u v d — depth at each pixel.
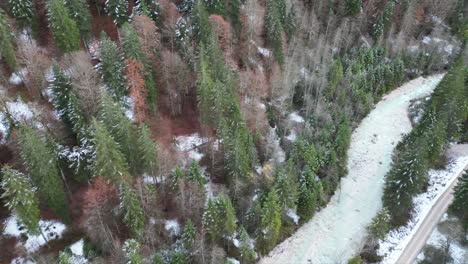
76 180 57.28
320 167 67.38
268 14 78.38
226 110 59.94
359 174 72.75
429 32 101.62
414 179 59.12
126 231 53.56
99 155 48.00
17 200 46.72
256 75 69.94
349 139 73.75
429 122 70.50
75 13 68.19
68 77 59.31
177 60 65.25
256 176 62.75
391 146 78.38
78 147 56.62
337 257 59.84
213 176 62.88
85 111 56.53
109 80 61.94
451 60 97.38
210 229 52.72
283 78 73.88
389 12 92.06
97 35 75.75
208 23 69.94
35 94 65.00
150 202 53.88
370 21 95.94
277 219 55.72
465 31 96.75
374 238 58.84
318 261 59.31
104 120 52.69
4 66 67.56
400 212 63.19
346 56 87.19
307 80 79.75
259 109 68.31
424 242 61.00
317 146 67.56
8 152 57.91
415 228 63.09
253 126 66.38
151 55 64.56
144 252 50.72
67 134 58.75
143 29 64.62
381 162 75.06
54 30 63.97
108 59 60.59
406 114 85.88
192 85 69.56
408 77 95.31
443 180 70.56
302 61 82.19
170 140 64.88
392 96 90.81
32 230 50.03
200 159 64.75
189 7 76.56
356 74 82.25
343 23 89.56
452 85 72.06
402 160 62.31
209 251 52.03
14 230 54.62
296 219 63.56
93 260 51.66
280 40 75.56
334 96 80.81
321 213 65.94
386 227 58.78
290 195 58.84
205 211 52.72
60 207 51.69
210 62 64.75
